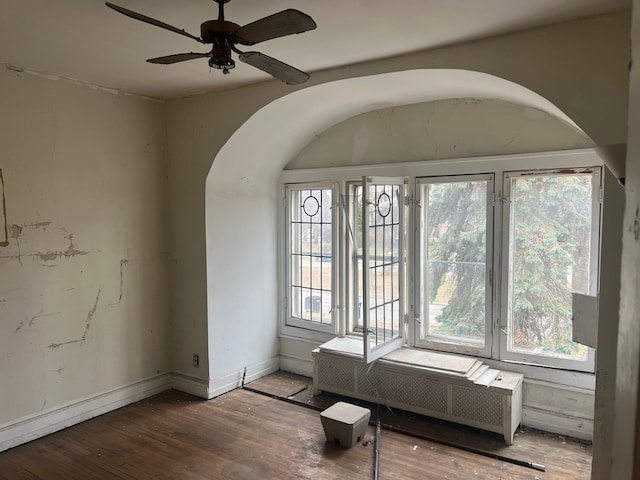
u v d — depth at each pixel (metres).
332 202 4.52
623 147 1.32
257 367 4.71
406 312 4.15
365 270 3.65
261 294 4.73
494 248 3.71
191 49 2.97
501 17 2.49
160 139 4.29
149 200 4.22
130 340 4.11
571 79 2.56
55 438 3.49
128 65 3.28
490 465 3.10
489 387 3.39
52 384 3.56
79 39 2.79
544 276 3.57
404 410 3.87
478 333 3.86
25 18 2.48
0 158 3.21
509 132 3.60
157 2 2.31
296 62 3.23
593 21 2.47
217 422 3.75
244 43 2.14
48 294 3.51
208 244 4.15
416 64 3.05
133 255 4.10
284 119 4.04
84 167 3.71
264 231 4.73
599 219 3.30
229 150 4.06
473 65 2.86
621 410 0.64
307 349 4.79
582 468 3.04
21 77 3.31
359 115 4.30
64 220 3.59
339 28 2.63
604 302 2.49
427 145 3.97
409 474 3.00
